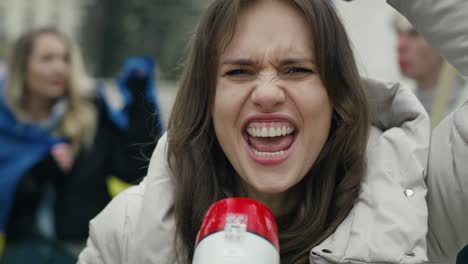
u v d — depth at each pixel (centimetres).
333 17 220
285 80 212
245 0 211
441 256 233
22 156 415
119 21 839
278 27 210
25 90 419
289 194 230
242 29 212
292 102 213
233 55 212
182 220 223
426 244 217
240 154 218
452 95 388
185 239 223
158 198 225
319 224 223
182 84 231
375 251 203
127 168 429
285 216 232
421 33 229
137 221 226
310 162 218
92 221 238
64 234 419
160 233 221
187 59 231
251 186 226
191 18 828
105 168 425
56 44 431
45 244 418
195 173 228
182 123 229
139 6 823
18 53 430
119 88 448
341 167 227
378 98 240
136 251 221
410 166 218
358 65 248
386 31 543
